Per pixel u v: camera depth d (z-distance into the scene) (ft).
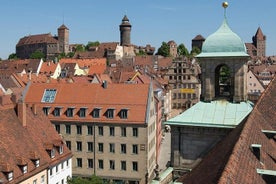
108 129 218.79
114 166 219.20
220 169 48.32
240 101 97.91
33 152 158.30
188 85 405.18
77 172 224.74
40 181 160.86
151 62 651.25
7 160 144.56
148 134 215.92
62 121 225.76
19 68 540.11
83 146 223.71
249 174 47.21
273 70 570.87
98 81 330.13
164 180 90.89
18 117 169.17
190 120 95.20
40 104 234.99
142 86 230.07
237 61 97.25
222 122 92.63
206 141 93.86
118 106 221.87
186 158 95.81
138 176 215.51
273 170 55.62
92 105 226.58
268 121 79.10
